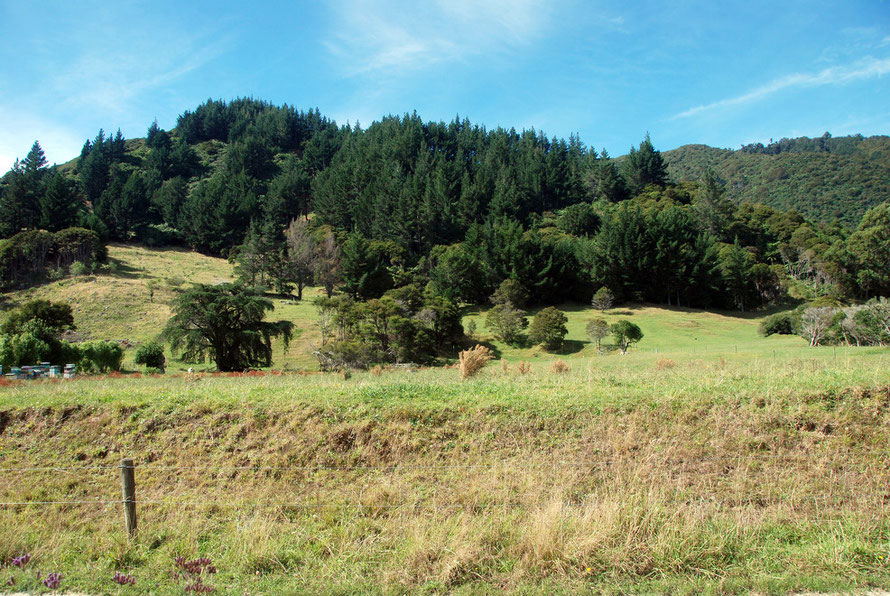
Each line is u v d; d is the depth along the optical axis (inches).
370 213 4313.5
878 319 1323.8
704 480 313.0
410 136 5669.3
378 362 1857.8
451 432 393.1
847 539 233.0
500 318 2440.9
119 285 2918.3
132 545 245.4
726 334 2539.4
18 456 413.4
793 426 370.0
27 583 214.8
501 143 5994.1
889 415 370.9
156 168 6323.8
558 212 4899.1
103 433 430.0
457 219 4394.7
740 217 4389.8
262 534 250.5
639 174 5383.9
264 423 417.7
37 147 5777.6
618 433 373.1
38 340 1300.4
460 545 228.7
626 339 2137.1
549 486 308.3
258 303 1622.8
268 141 7613.2
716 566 220.8
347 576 220.1
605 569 219.6
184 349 1626.5
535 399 424.8
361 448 381.4
